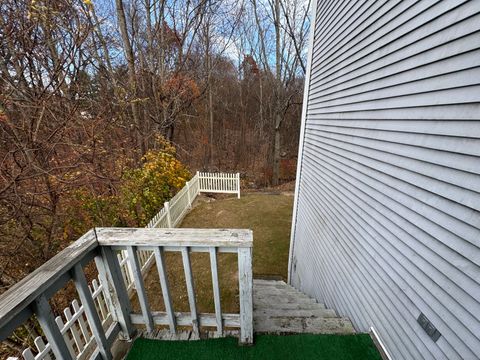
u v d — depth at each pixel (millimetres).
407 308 1608
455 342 1240
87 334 1812
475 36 1186
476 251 1174
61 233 3955
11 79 3502
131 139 6582
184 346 1700
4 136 3387
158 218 5434
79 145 4148
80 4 4188
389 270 1835
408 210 1662
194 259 5090
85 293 1389
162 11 8961
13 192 3184
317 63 3975
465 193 1239
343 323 2141
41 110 3680
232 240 1472
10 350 3000
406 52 1708
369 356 1765
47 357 1407
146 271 4512
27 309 1077
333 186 3160
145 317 1726
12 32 3369
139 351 1660
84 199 4281
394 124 1852
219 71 15617
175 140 14898
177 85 9609
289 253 5480
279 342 1791
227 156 17141
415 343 1515
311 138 4285
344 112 2832
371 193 2170
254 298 3488
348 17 2721
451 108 1327
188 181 8180
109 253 1550
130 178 5582
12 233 3311
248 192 10641
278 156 13695
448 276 1312
